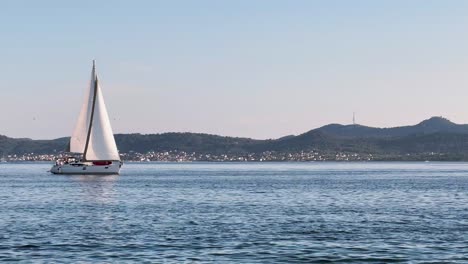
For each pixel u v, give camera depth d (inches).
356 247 2421.3
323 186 6545.3
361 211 3722.9
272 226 2982.3
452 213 3602.4
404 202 4419.3
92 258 2214.6
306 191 5659.5
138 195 5054.1
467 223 3100.4
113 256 2245.3
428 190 5821.9
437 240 2564.0
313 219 3272.6
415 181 7795.3
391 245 2459.4
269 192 5497.1
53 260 2182.6
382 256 2258.9
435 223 3102.9
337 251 2346.2
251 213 3580.2
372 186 6550.2
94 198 4719.5
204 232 2775.6
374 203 4328.3
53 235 2684.5
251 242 2519.7
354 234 2728.8
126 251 2330.2
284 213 3582.7
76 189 5807.1
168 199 4635.8
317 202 4399.6
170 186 6456.7
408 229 2878.9
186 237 2635.3
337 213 3595.0
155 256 2246.6
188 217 3356.3
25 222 3129.9
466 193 5383.9
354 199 4690.0
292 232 2783.0
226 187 6314.0
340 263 2160.4
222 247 2411.4
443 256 2253.9
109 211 3690.9
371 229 2881.4
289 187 6338.6
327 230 2847.0
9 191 5526.6
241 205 4126.5
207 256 2249.0
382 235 2701.8
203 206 4042.8
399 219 3284.9
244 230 2839.6
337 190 5807.1
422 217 3385.8
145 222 3132.4
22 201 4429.1
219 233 2746.1
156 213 3572.8
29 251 2329.0
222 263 2145.7
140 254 2278.5
